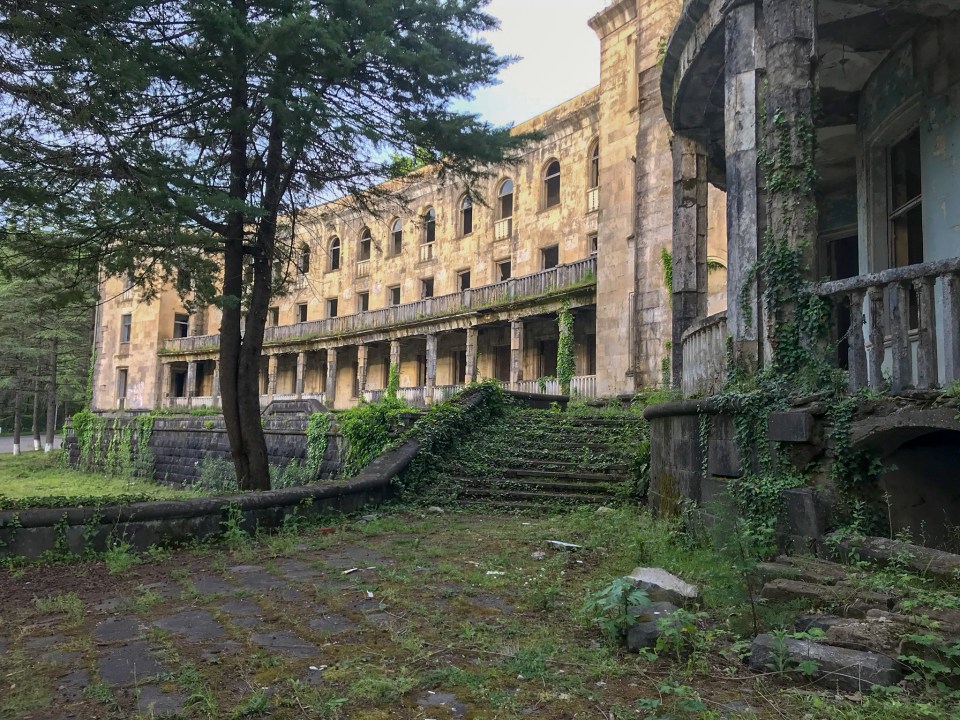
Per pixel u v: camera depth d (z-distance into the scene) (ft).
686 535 23.95
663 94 34.01
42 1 23.32
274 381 128.16
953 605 12.50
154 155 27.73
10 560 21.50
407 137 37.65
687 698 10.61
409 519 32.12
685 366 29.84
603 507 32.63
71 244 32.24
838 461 18.16
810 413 18.89
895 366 17.48
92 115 24.84
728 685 11.44
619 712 10.55
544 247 96.78
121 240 32.35
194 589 18.89
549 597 17.26
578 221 91.35
